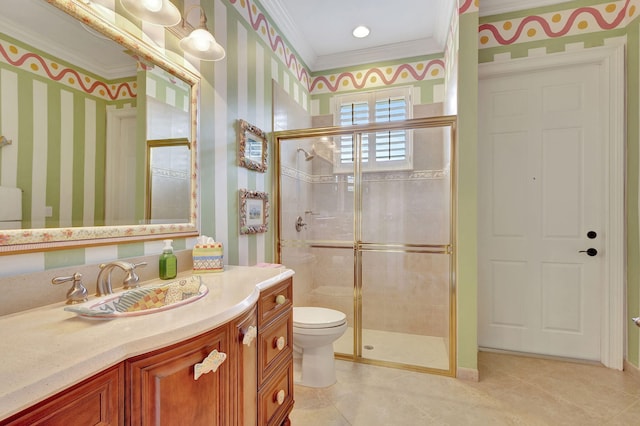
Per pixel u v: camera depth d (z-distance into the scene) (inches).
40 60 37.9
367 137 107.6
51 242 38.2
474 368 81.7
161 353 29.6
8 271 34.5
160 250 54.9
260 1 91.1
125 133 49.0
